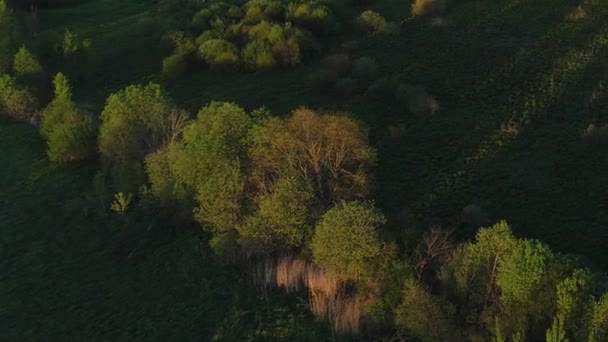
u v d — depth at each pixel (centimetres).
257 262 4216
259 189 4491
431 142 5800
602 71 6556
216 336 3697
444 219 4700
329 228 3734
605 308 3088
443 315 3394
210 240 4388
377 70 7275
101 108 7362
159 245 4675
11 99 7188
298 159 4534
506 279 3369
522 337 3209
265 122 4769
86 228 5097
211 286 4100
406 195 5050
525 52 7212
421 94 6469
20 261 4834
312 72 7569
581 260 3644
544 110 6059
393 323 3547
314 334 3562
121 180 5244
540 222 4594
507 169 5256
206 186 4391
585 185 4938
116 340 3853
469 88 6725
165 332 3825
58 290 4441
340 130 4581
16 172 6116
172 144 5022
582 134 5538
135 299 4191
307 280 3925
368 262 3712
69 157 6069
